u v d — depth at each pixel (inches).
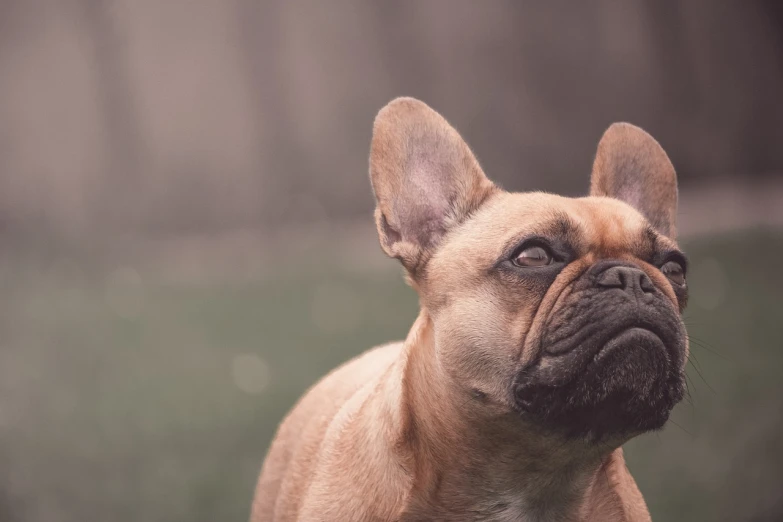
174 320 522.0
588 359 124.6
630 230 137.2
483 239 138.6
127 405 361.1
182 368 411.5
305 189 830.5
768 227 625.0
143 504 253.3
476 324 133.0
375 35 853.2
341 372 181.6
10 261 730.8
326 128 841.5
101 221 812.0
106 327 517.0
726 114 834.8
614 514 146.1
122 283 650.2
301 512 146.4
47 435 327.3
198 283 632.4
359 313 490.6
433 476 138.5
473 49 840.9
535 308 130.8
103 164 827.4
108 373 416.8
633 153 165.8
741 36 848.9
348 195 827.4
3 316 560.4
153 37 836.0
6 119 816.9
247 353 424.8
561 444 132.6
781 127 837.2
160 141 828.0
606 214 138.6
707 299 448.8
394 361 149.2
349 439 147.7
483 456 136.5
